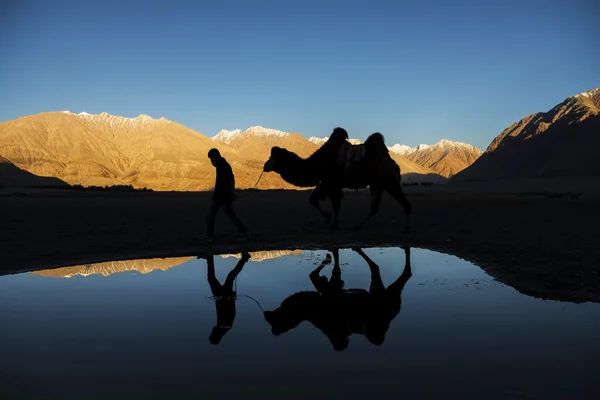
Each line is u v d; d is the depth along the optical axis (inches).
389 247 406.6
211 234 437.1
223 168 429.4
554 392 125.0
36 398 121.9
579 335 171.3
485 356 150.4
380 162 483.5
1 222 600.1
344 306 215.3
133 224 570.6
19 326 184.2
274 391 125.6
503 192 1948.8
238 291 248.5
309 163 502.0
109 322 189.3
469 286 258.2
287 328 181.6
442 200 1282.0
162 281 276.2
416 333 174.7
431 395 122.9
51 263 332.2
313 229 510.3
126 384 130.3
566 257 326.6
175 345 161.8
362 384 129.9
